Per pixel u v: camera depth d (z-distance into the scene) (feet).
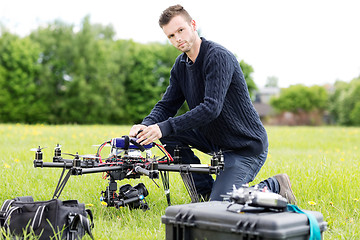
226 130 11.89
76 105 147.02
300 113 253.44
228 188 11.55
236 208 7.77
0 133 35.45
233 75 11.59
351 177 15.02
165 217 7.89
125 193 11.16
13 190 13.64
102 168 9.99
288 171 16.35
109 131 40.75
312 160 21.52
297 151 29.68
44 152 21.89
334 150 31.81
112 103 150.51
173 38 11.10
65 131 39.22
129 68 156.46
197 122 10.69
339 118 229.04
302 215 7.41
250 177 12.19
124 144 10.62
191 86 12.02
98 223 10.03
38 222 8.44
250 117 11.97
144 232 9.67
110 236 9.30
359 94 223.10
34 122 146.00
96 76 149.69
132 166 10.55
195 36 11.36
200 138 12.77
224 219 7.23
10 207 8.79
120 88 152.56
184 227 7.58
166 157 11.80
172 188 14.14
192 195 10.39
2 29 146.20
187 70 12.03
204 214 7.47
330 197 12.94
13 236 8.52
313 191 13.57
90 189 13.99
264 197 7.47
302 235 7.32
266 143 12.34
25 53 142.61
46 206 8.59
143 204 11.69
